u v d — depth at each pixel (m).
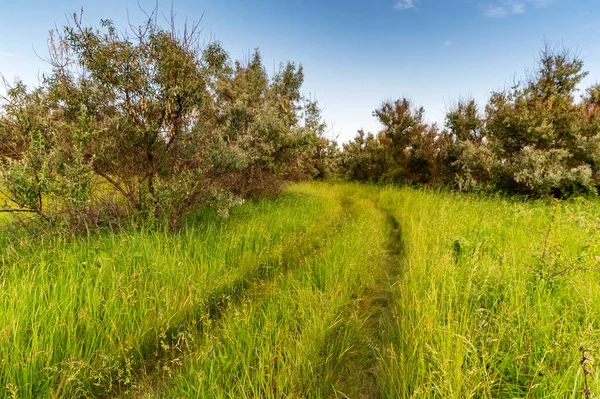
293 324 2.62
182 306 2.81
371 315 3.19
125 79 4.57
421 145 14.20
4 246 3.69
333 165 16.61
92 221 4.32
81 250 3.45
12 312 2.23
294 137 8.25
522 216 5.72
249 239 4.68
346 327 2.65
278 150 8.34
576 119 9.36
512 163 10.00
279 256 4.03
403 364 2.05
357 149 17.02
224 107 7.84
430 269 3.36
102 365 2.09
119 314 2.51
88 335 2.30
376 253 4.80
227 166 5.48
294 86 12.63
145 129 4.59
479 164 10.44
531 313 2.37
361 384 2.22
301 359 2.11
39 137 3.65
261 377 1.88
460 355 1.89
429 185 13.11
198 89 5.02
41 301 2.49
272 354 2.18
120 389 2.07
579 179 8.45
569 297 2.52
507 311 2.38
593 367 1.71
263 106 8.50
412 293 2.98
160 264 3.40
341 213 7.73
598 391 1.53
